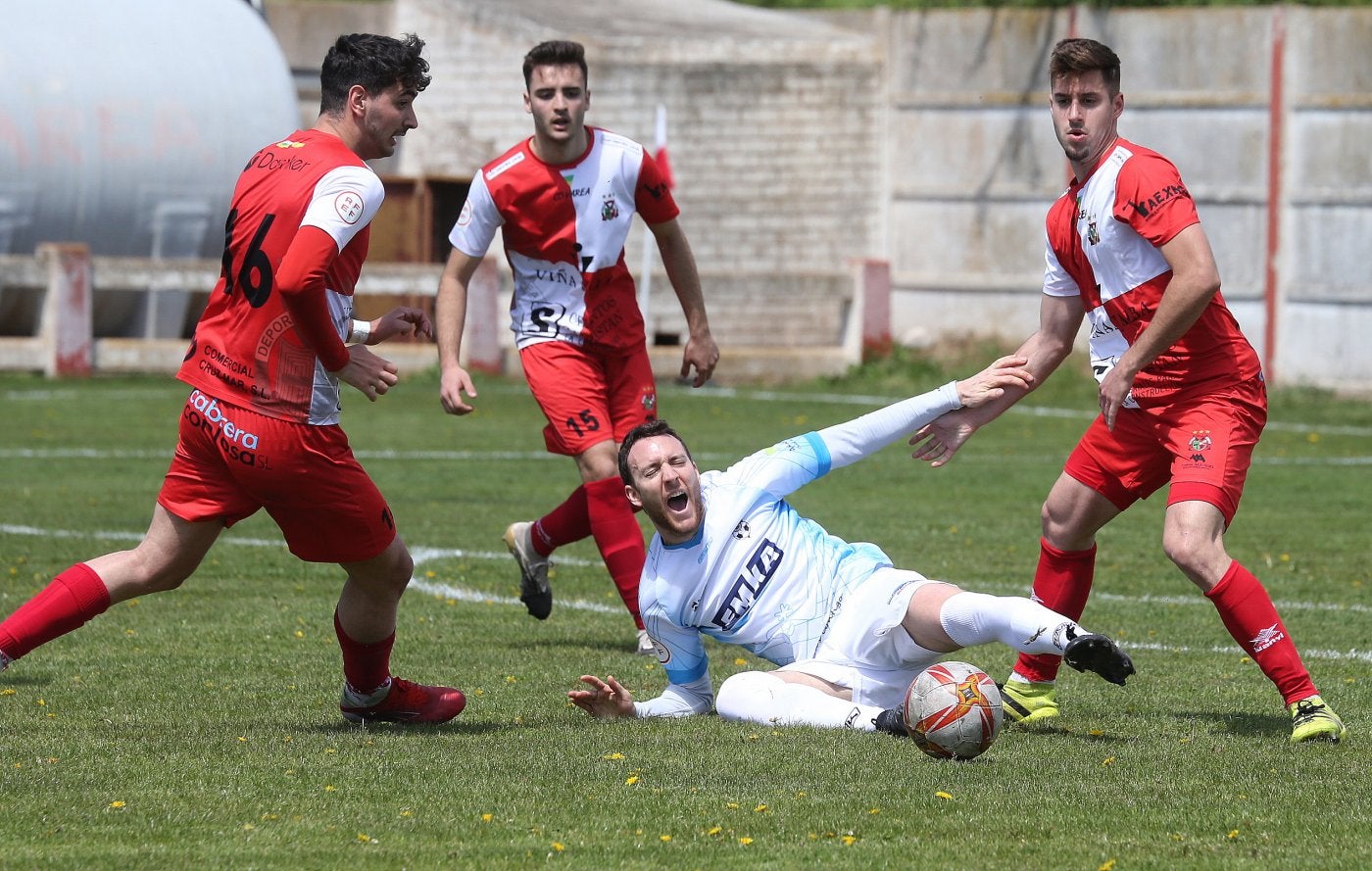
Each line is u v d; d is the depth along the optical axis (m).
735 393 77.88
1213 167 85.44
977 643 17.83
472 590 29.84
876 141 91.75
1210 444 18.56
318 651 23.80
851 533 37.03
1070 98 19.02
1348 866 12.97
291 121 79.69
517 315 24.95
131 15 75.69
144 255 76.31
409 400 71.31
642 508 18.97
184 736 17.94
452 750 17.25
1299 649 24.50
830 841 13.73
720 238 91.88
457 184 90.12
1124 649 24.58
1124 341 19.23
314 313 16.70
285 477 17.23
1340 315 84.12
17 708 19.58
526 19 91.88
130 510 39.09
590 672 22.56
